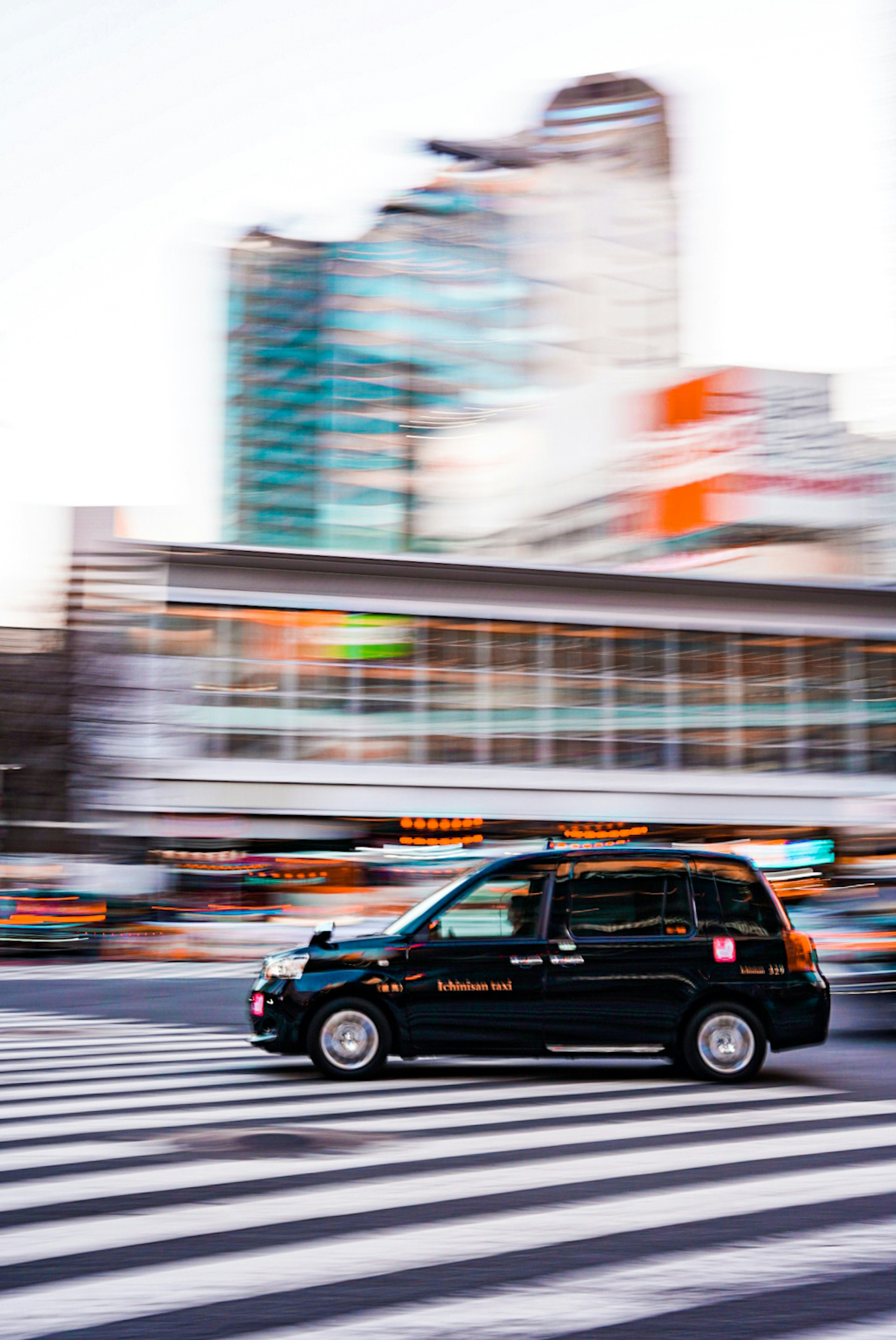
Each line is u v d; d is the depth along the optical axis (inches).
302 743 1498.5
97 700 1501.0
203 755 1473.9
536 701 1583.4
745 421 1945.1
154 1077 387.5
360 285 2891.2
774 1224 212.8
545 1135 291.4
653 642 1632.6
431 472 2519.7
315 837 1488.7
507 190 3115.2
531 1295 173.8
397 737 1529.3
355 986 376.8
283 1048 377.4
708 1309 168.7
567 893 383.6
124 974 899.4
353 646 1530.5
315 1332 158.2
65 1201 226.8
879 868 647.8
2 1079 383.6
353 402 2770.7
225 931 1072.8
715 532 1931.6
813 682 1674.5
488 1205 224.4
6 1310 166.6
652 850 391.5
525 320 3024.1
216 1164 258.5
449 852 1466.5
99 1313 165.3
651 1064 424.2
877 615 1692.9
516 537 2225.6
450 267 2979.8
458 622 1572.3
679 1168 256.1
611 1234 205.9
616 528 2030.0
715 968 380.8
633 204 3238.2
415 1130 297.6
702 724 1630.2
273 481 2797.7
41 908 1040.2
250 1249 195.8
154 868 1131.3
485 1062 423.8
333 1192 233.9
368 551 2586.1
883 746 1676.9
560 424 2175.2
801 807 1640.0
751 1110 329.4
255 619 1508.4
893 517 1945.1
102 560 1555.1
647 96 3287.4
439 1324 161.5
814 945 394.6
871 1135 294.2
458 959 378.0
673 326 3176.7
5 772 1503.4
